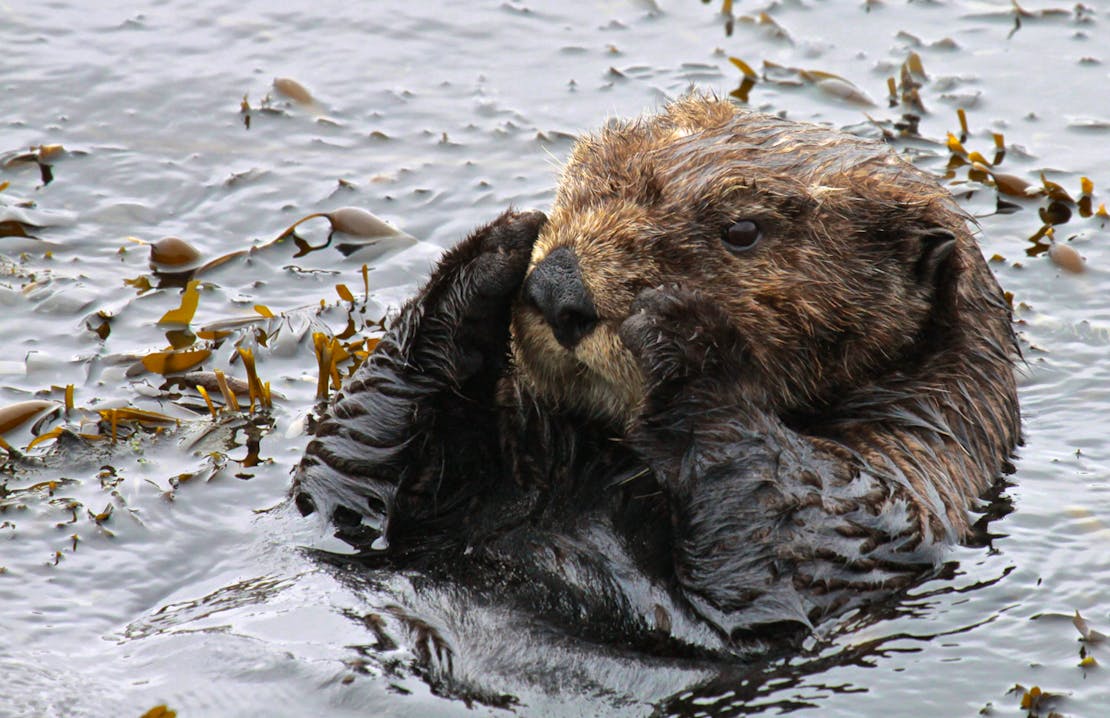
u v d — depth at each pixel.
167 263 23.33
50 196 24.88
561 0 30.72
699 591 15.00
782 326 15.90
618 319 15.07
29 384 20.25
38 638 14.52
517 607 14.95
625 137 16.89
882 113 27.23
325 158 26.12
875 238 16.39
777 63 28.64
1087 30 29.61
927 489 16.16
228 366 20.98
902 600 15.55
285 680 13.41
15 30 29.23
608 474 16.33
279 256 23.72
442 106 27.53
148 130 26.67
